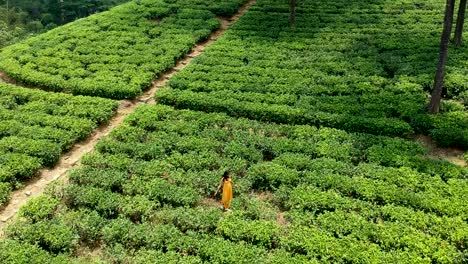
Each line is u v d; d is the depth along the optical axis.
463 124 25.12
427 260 16.02
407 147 23.25
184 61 36.84
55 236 17.67
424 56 34.06
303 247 17.00
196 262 16.30
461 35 35.34
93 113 27.78
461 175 20.92
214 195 20.17
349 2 48.59
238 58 35.22
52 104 28.78
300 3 48.53
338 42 37.72
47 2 130.00
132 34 40.44
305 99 28.56
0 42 69.50
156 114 27.16
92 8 124.50
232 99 28.56
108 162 22.53
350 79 30.98
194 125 25.84
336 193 19.94
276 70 32.75
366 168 21.52
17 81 33.66
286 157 22.59
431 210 18.81
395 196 19.47
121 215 19.00
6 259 16.56
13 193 21.61
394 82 30.56
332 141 24.00
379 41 37.44
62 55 36.38
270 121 27.23
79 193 20.14
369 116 26.41
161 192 20.16
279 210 19.92
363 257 16.27
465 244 17.14
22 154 23.39
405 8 45.97
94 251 17.80
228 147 23.55
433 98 26.09
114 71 33.56
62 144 24.81
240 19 44.03
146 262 16.34
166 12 45.28
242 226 18.08
